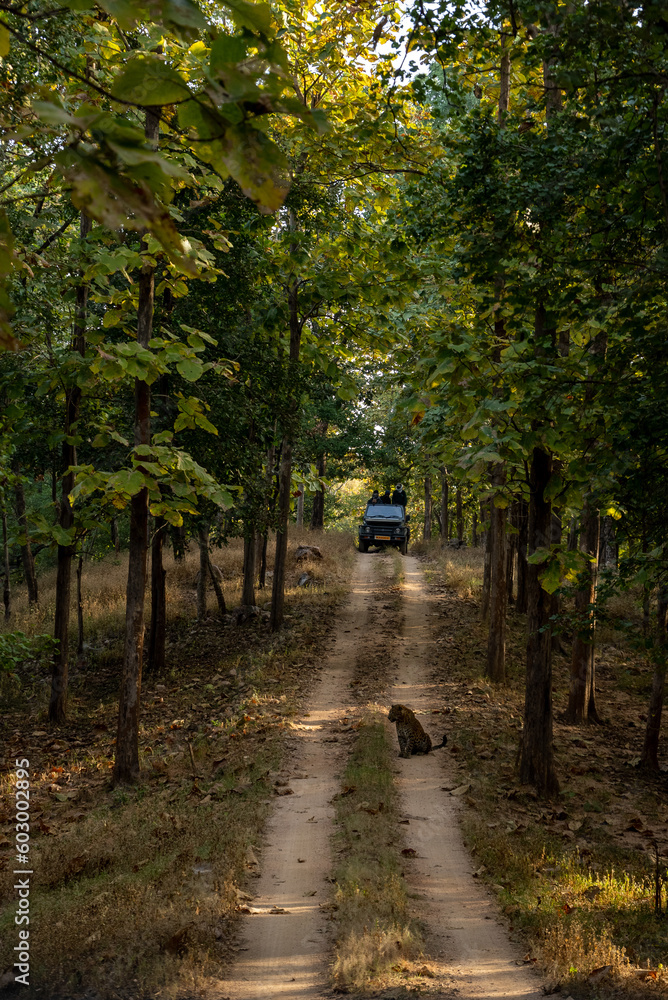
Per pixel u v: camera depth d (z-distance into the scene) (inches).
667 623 481.1
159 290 454.9
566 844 400.2
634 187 332.5
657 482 327.0
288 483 874.8
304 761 505.7
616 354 345.1
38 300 520.1
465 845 382.0
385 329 766.5
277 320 765.3
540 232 395.5
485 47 392.2
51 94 61.8
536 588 492.4
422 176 535.8
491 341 442.6
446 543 1574.8
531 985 241.9
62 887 327.0
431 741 552.7
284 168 60.7
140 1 56.2
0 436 602.2
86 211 57.7
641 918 290.2
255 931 282.2
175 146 365.4
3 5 63.1
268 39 57.7
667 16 252.1
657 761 559.8
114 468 645.9
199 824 391.9
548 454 485.4
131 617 502.9
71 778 531.2
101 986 236.1
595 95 321.4
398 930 276.5
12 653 589.0
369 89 571.8
